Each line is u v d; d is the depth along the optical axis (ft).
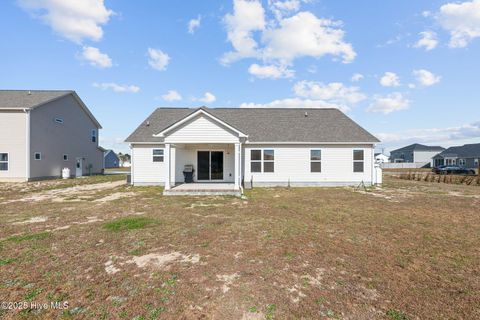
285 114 60.80
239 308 9.95
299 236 18.63
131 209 27.96
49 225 21.31
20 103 64.34
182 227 20.72
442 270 13.30
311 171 51.11
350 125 55.88
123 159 256.11
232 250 15.81
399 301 10.47
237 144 40.52
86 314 9.57
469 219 23.86
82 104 84.99
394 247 16.56
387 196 38.17
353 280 12.18
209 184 48.03
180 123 40.09
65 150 77.51
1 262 13.94
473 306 10.14
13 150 61.82
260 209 28.17
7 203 31.99
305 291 11.18
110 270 13.10
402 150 204.74
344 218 24.11
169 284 11.70
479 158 132.46
